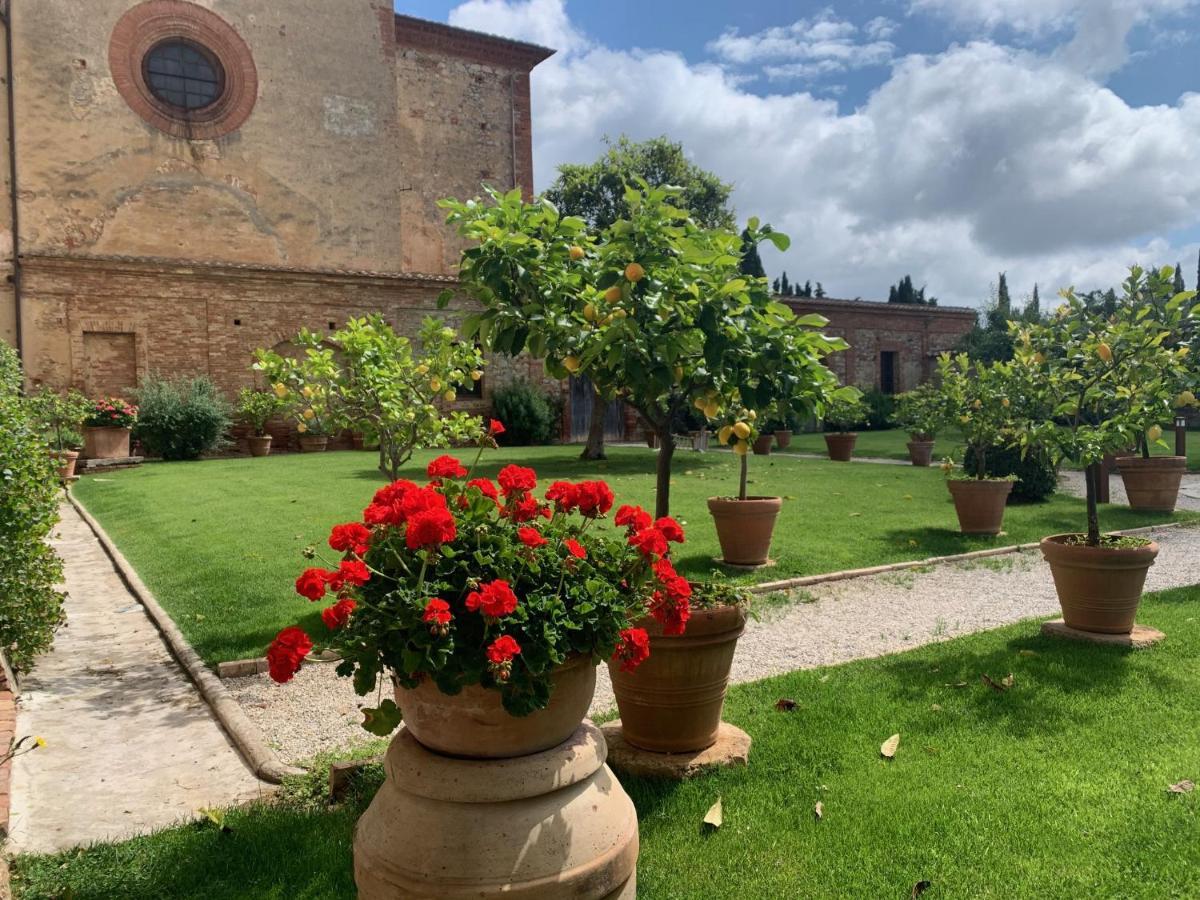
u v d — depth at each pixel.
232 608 6.48
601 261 3.79
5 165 18.98
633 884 2.31
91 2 19.97
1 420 4.89
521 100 26.98
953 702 4.25
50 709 4.59
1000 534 9.48
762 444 21.20
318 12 23.17
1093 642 5.21
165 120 20.91
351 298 21.31
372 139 23.92
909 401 18.52
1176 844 2.84
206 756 3.96
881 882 2.68
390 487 2.54
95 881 2.80
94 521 11.05
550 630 2.18
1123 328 5.23
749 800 3.25
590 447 18.22
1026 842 2.88
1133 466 11.17
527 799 2.17
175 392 18.48
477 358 6.17
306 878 2.80
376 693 4.82
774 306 3.62
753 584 7.17
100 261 18.50
